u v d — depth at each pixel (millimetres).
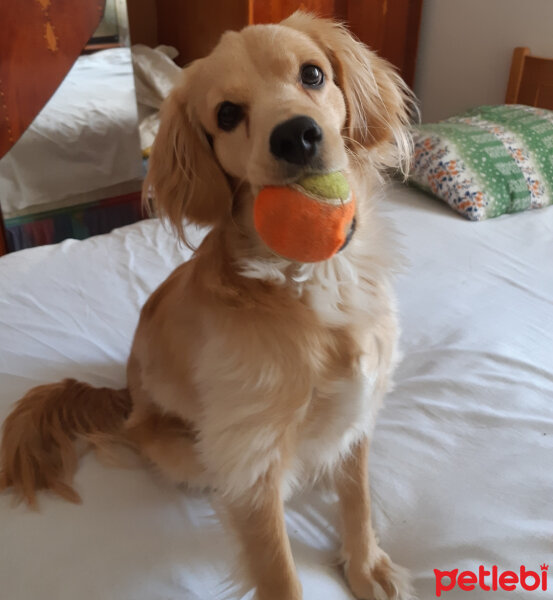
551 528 915
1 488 980
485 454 1058
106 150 2520
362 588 912
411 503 993
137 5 2904
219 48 864
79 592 823
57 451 1046
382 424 1145
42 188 2445
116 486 1002
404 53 2922
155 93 2680
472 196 1935
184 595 846
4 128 2260
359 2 2602
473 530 924
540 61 2424
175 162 919
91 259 1676
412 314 1445
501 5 2555
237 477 865
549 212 2016
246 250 904
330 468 977
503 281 1586
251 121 794
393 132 1006
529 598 812
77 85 2332
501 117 2242
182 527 943
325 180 740
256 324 857
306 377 860
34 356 1311
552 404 1166
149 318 1079
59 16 2188
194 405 956
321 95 858
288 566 875
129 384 1180
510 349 1314
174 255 1704
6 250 2467
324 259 786
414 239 1801
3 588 831
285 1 2410
